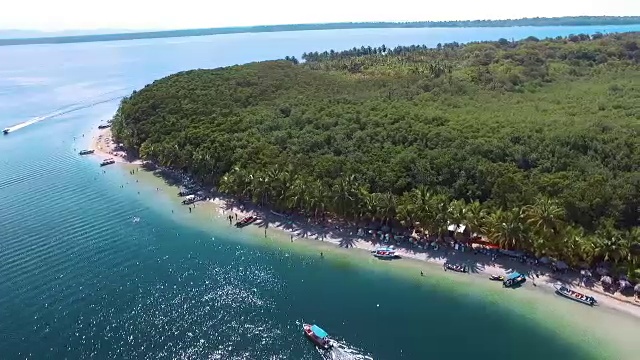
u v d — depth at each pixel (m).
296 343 84.06
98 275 104.38
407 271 105.62
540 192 112.50
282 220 129.12
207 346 83.06
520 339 84.56
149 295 97.62
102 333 86.12
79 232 123.62
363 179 125.25
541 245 101.12
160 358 80.06
